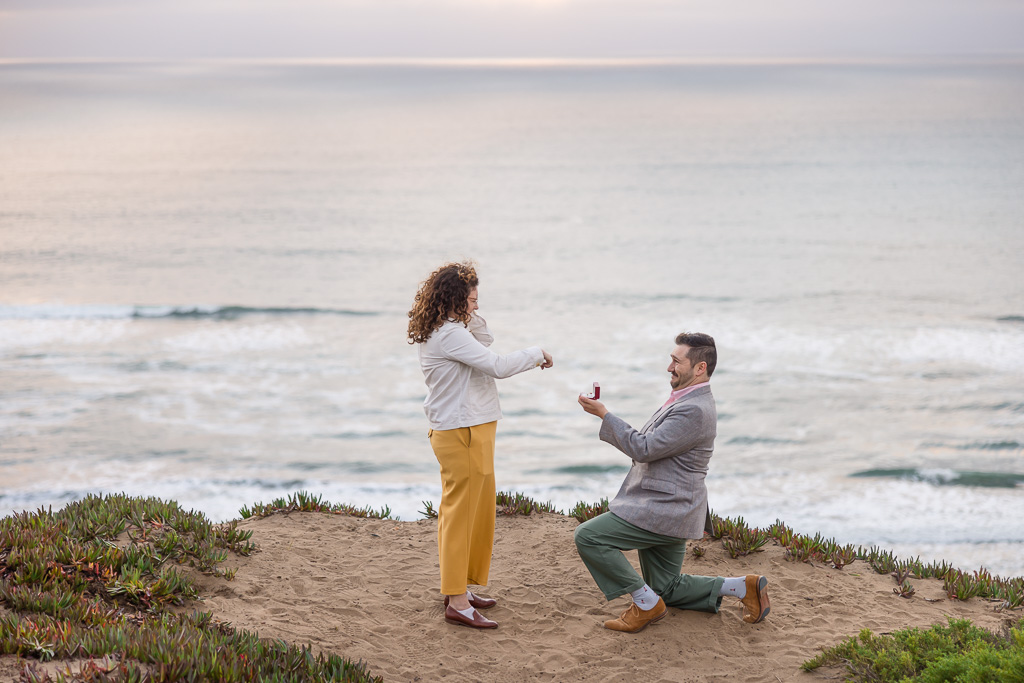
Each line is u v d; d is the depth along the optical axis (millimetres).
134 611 3951
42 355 26406
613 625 4117
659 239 53156
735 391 23016
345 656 3730
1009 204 62625
